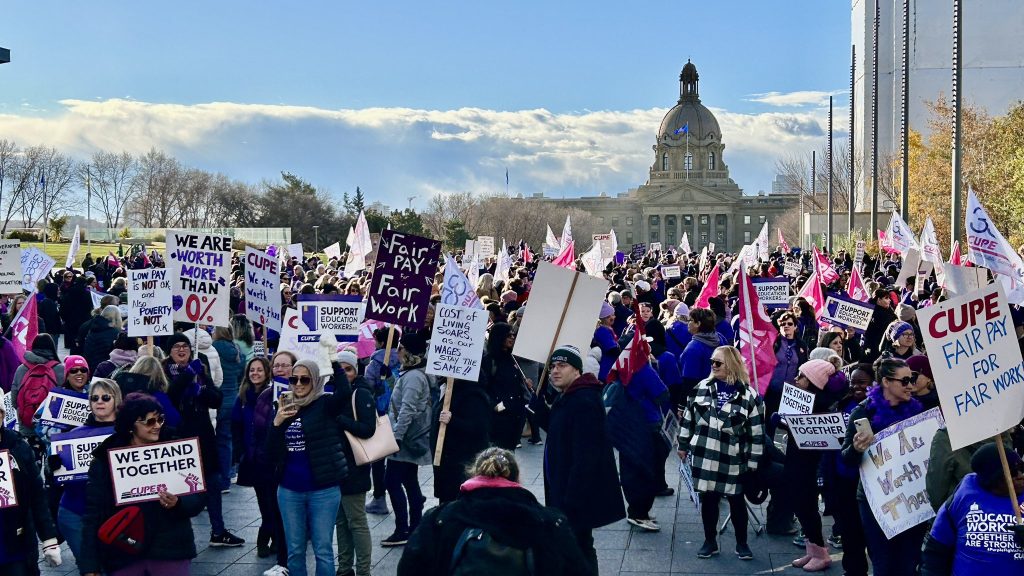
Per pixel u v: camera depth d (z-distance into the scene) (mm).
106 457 7840
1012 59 88062
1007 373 7078
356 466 9672
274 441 9195
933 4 88625
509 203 156625
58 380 12469
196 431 11172
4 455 8023
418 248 11586
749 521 12281
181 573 7934
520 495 6262
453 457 10500
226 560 11109
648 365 11695
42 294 28109
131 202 158125
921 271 29047
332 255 47938
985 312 7066
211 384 11781
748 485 11062
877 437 8719
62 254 78438
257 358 11453
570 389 8711
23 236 101500
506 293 19812
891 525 8539
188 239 13422
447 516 6156
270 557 11188
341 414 9391
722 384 10578
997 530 6648
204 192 156000
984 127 58094
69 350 28297
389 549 11344
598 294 10523
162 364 12305
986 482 6754
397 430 11148
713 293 19594
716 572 10320
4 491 7977
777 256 49719
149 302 12297
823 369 10547
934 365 6973
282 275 31406
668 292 21750
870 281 30219
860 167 97438
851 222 63438
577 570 6172
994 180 50906
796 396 10664
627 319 19000
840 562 10586
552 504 8586
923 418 8617
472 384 10633
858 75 97875
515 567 5977
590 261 30984
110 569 7816
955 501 6867
